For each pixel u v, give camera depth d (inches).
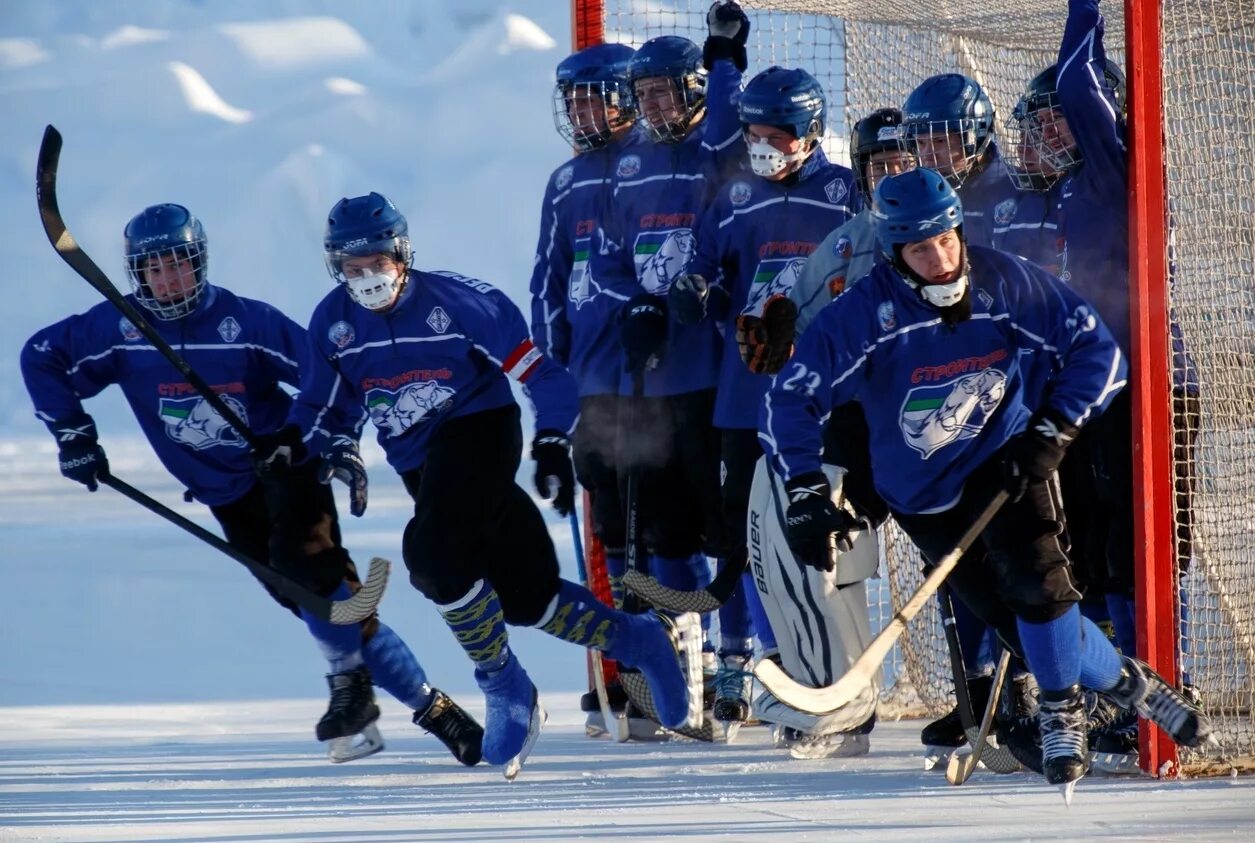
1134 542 589.3
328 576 668.1
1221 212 624.1
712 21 750.5
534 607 650.8
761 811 532.7
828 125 852.0
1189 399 629.9
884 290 540.4
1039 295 534.9
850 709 654.5
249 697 861.8
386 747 717.3
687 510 740.0
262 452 648.4
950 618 585.0
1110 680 548.4
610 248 749.3
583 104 745.6
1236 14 616.4
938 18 796.0
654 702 692.1
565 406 633.0
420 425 638.5
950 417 541.0
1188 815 509.7
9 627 1104.8
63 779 631.8
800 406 546.0
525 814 540.1
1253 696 620.4
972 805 535.5
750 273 708.0
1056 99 631.8
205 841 505.4
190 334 683.4
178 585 1291.8
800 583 647.1
